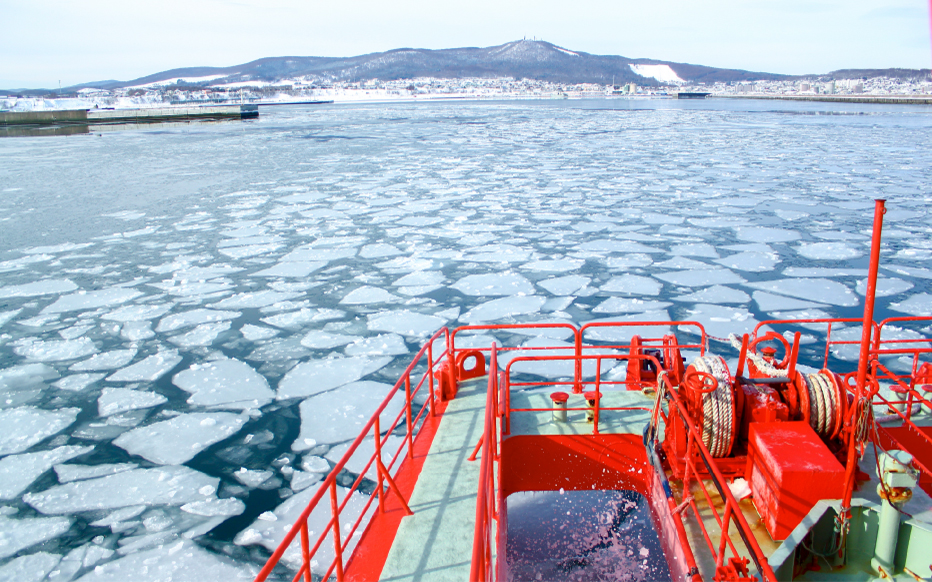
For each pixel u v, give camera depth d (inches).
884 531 101.0
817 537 104.8
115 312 453.1
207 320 434.3
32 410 310.2
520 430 159.2
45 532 218.8
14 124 2778.1
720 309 436.5
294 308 457.7
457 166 1240.8
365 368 353.7
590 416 163.3
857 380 98.0
